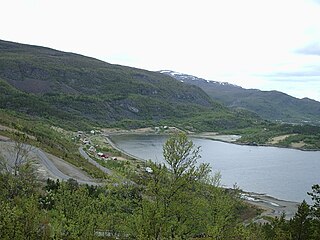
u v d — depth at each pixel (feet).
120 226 94.94
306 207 150.10
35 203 96.27
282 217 202.08
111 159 451.94
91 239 97.09
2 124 400.67
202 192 109.70
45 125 637.71
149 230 85.76
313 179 403.34
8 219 75.10
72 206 106.42
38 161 289.53
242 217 257.34
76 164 337.52
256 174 424.87
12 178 149.48
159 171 90.68
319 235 135.33
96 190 173.27
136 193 100.68
